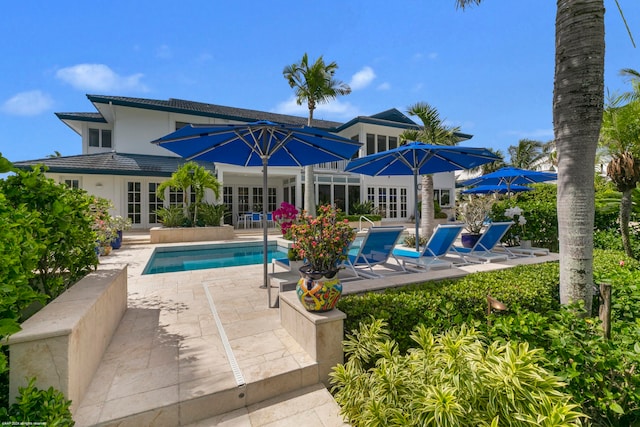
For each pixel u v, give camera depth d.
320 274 3.16
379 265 6.20
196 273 7.07
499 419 1.94
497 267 5.20
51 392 1.96
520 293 3.71
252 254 11.65
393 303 3.36
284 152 6.55
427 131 11.24
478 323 2.80
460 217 8.55
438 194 24.00
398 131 21.77
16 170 2.94
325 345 3.02
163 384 2.66
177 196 16.67
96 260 4.23
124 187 15.51
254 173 17.53
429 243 5.76
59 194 3.35
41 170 3.28
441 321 3.12
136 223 15.84
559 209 3.54
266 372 2.84
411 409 2.14
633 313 3.64
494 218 8.58
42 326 2.16
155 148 17.55
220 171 16.48
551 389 2.02
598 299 3.90
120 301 4.10
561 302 3.50
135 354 3.17
